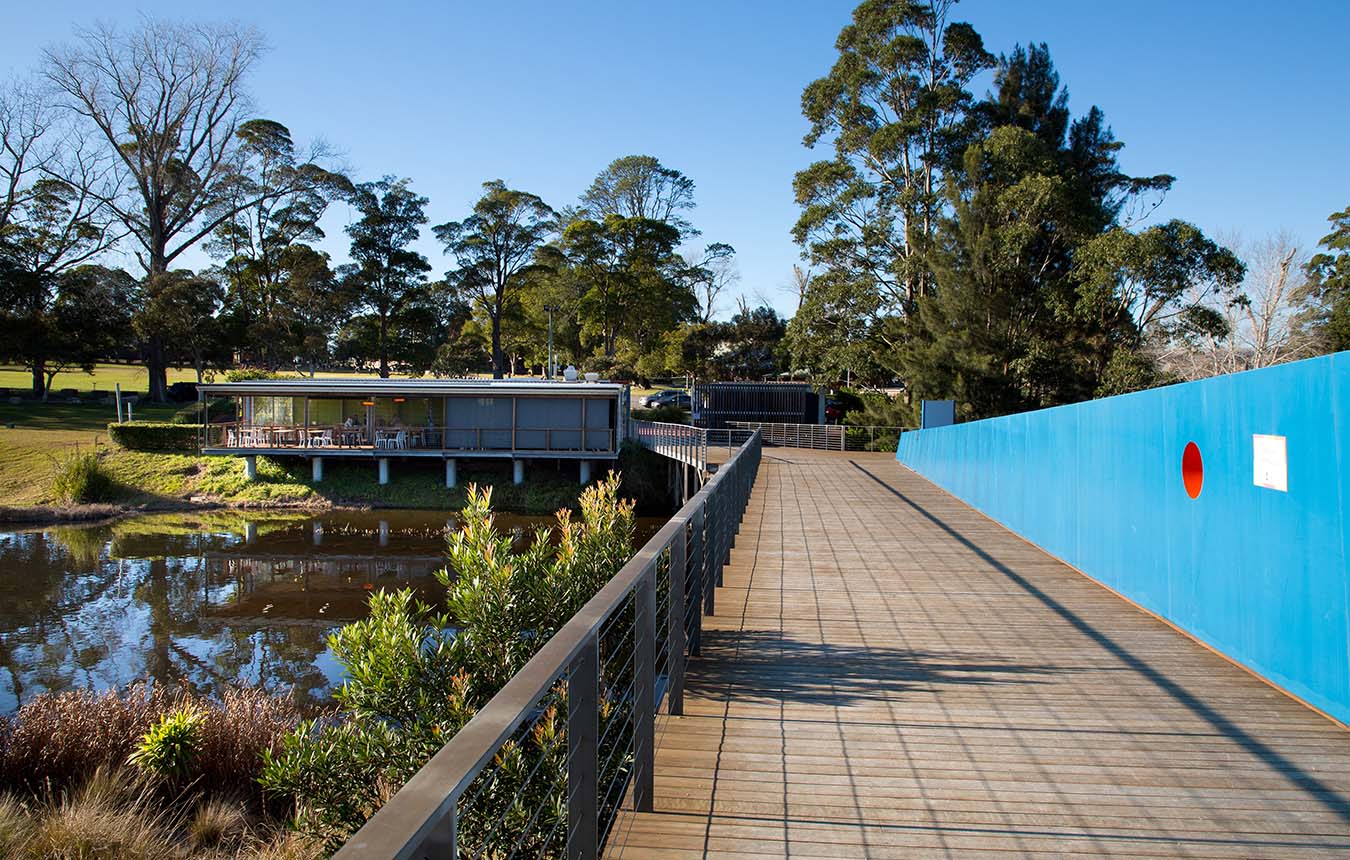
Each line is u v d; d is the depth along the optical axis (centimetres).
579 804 216
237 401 3209
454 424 2712
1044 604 643
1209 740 373
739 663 487
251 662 1232
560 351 5162
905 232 3109
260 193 4172
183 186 3972
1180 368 3156
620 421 2706
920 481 1750
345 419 2741
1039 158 2769
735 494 973
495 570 525
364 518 2386
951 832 289
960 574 760
